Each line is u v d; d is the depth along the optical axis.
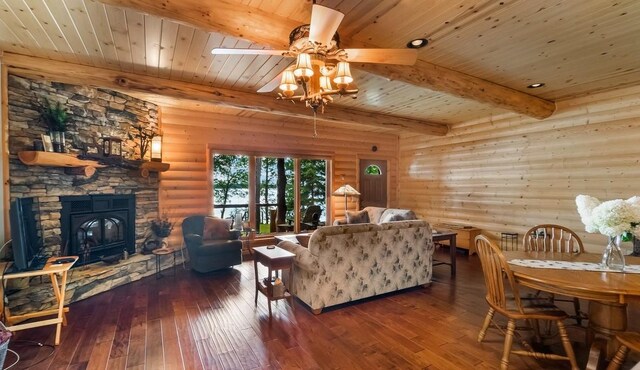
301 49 2.13
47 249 3.53
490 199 5.91
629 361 2.31
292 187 7.09
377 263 3.60
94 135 4.07
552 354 2.29
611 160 4.27
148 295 3.77
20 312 3.02
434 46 2.95
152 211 5.04
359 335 2.78
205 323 3.01
